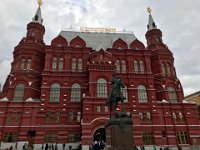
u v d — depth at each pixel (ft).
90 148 121.39
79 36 199.00
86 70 171.53
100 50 169.37
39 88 170.19
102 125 140.15
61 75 168.35
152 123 159.84
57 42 187.11
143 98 168.76
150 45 206.69
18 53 177.27
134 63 183.73
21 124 147.02
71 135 151.02
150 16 223.51
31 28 192.44
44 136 146.41
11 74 168.14
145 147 149.18
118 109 153.99
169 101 175.52
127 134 63.26
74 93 165.17
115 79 78.69
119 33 220.23
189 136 161.79
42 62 182.80
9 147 139.95
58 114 155.84
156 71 190.08
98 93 152.76
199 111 220.64
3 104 151.43
